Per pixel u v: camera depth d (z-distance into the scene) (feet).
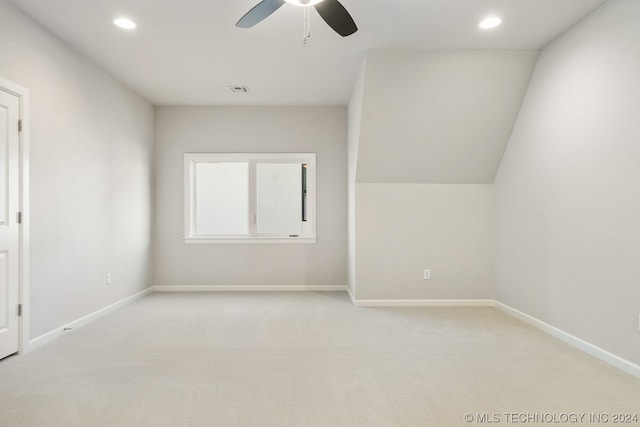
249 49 11.00
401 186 14.01
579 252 9.46
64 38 10.33
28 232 9.16
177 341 9.92
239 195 17.10
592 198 9.00
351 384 7.41
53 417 6.15
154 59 11.70
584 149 9.28
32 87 9.31
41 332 9.65
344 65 12.17
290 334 10.52
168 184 16.56
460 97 11.89
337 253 16.65
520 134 12.14
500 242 13.53
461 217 14.11
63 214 10.50
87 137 11.62
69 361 8.54
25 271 9.07
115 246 13.32
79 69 11.18
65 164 10.59
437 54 11.19
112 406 6.52
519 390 7.16
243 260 16.60
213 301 14.56
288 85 13.98
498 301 13.66
